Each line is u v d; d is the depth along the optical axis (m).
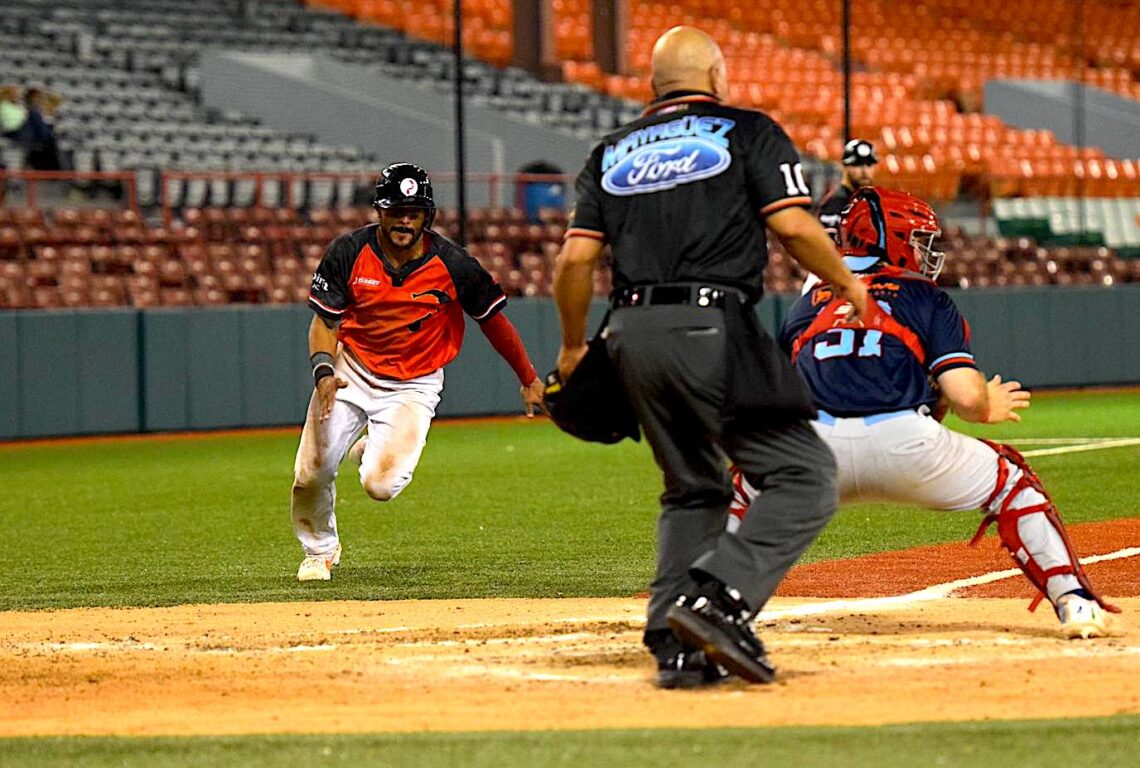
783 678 17.75
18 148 72.69
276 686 18.19
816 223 16.92
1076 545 29.98
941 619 21.94
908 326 19.00
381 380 26.77
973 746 14.44
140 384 59.78
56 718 16.73
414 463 26.42
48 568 30.09
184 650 20.92
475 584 27.03
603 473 45.38
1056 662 18.42
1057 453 47.72
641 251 17.17
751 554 17.03
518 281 71.31
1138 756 14.05
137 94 82.56
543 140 83.50
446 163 82.81
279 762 14.42
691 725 15.61
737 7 109.94
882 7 114.94
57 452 54.72
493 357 65.06
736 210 17.03
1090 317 75.06
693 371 16.86
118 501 40.97
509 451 52.19
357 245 26.19
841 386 18.88
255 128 83.19
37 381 57.94
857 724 15.45
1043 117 105.25
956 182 89.50
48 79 80.81
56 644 21.62
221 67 84.75
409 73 87.94
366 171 82.50
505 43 95.50
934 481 19.09
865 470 18.92
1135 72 117.69
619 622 22.45
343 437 26.78
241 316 61.06
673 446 17.53
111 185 74.25
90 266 66.12
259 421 61.41
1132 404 66.62
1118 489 39.31
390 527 35.00
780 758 14.13
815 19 112.00
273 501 40.44
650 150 17.30
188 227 70.19
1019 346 73.00
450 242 26.55
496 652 20.06
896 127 96.25
